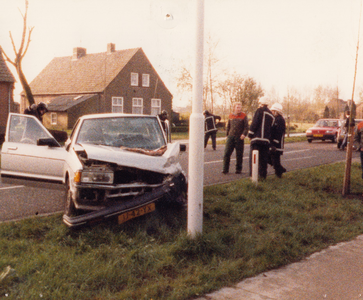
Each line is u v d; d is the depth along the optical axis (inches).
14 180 264.8
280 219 234.8
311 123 2404.0
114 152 205.9
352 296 142.9
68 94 1744.6
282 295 141.9
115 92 1637.6
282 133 380.2
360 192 326.6
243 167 486.6
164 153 224.2
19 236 189.0
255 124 359.9
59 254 164.1
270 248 183.5
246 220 230.1
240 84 1560.0
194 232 185.0
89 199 199.5
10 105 1094.4
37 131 258.8
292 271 164.9
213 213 239.3
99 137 239.3
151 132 254.7
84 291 136.6
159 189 198.1
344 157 649.6
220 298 137.6
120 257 164.6
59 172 239.8
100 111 1628.9
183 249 174.2
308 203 278.8
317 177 391.9
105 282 144.2
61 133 330.6
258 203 266.2
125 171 214.5
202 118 185.2
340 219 246.2
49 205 261.7
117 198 197.8
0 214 236.8
